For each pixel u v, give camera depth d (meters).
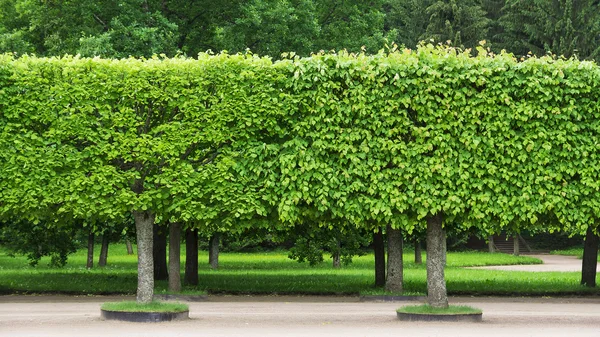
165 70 15.02
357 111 14.84
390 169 14.70
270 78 15.05
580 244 57.41
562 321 14.55
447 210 14.70
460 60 14.84
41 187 15.08
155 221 15.62
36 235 30.61
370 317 15.09
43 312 16.16
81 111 14.79
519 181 14.69
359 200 14.73
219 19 27.45
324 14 29.86
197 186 14.81
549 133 14.77
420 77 14.77
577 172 14.84
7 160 15.19
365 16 30.09
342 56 15.16
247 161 14.93
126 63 15.09
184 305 14.70
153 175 14.80
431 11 50.75
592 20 46.81
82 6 24.69
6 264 36.66
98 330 12.57
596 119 15.02
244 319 14.58
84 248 51.09
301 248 33.38
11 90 15.23
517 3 49.19
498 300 20.61
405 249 54.31
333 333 12.26
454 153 14.58
